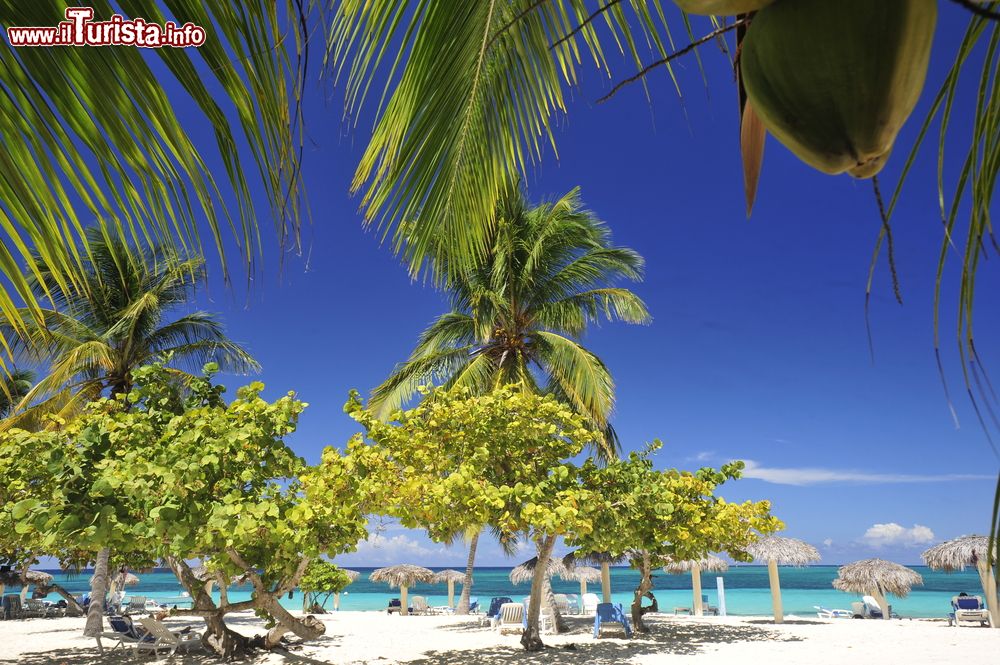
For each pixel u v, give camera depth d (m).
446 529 11.21
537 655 13.24
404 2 1.55
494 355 18.45
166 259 1.08
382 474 10.41
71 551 12.29
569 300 17.94
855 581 23.25
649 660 12.50
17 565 12.71
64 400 17.22
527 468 11.84
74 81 0.90
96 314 16.98
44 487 8.90
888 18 0.46
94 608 17.31
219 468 8.96
